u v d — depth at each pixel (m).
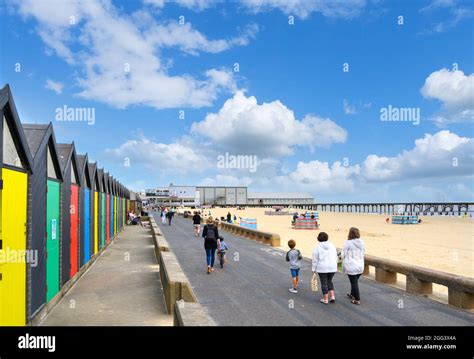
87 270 12.46
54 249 8.13
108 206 19.81
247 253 17.41
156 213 84.69
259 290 9.78
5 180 5.40
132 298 8.79
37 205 6.87
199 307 5.87
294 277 9.60
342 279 11.39
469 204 135.25
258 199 178.50
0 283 5.15
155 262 14.23
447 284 8.56
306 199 186.38
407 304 8.55
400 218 51.78
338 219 67.50
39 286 6.97
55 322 6.98
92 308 7.92
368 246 23.48
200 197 155.38
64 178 9.06
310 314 7.67
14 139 5.88
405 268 9.93
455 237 31.83
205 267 13.32
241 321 7.14
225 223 32.69
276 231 34.81
